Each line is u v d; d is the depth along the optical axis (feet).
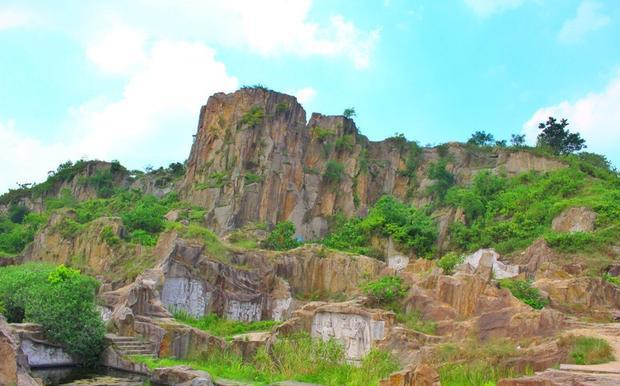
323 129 341.62
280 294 177.99
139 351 115.34
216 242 180.45
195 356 116.06
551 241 181.37
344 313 120.16
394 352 100.89
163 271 155.94
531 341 88.84
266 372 100.48
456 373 79.82
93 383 98.12
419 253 245.24
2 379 71.31
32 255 246.06
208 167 319.47
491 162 339.36
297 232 302.04
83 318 113.39
